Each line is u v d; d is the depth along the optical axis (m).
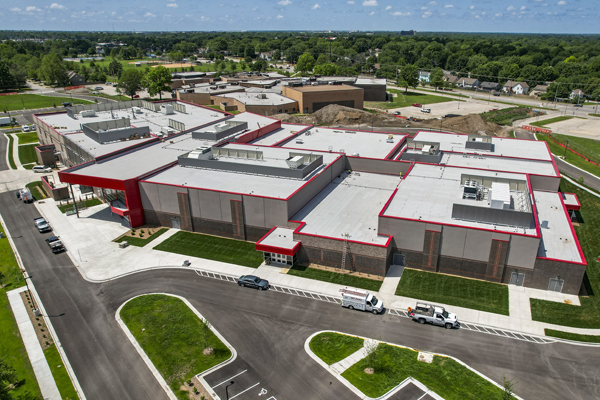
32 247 69.94
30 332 50.09
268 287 58.12
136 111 130.00
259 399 39.91
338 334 48.94
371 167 89.00
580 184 100.62
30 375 43.62
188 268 63.25
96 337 48.94
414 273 61.44
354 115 166.12
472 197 68.00
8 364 45.12
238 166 79.62
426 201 67.56
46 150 109.62
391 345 47.03
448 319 49.72
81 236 73.44
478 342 47.53
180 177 77.38
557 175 78.94
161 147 94.38
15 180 101.69
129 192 73.94
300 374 43.00
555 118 179.75
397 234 61.78
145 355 45.94
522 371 43.19
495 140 104.38
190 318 51.84
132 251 68.25
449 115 177.62
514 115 181.38
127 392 41.16
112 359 45.44
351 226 65.69
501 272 57.78
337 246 61.34
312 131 115.31
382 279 59.97
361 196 77.31
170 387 41.47
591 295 56.09
